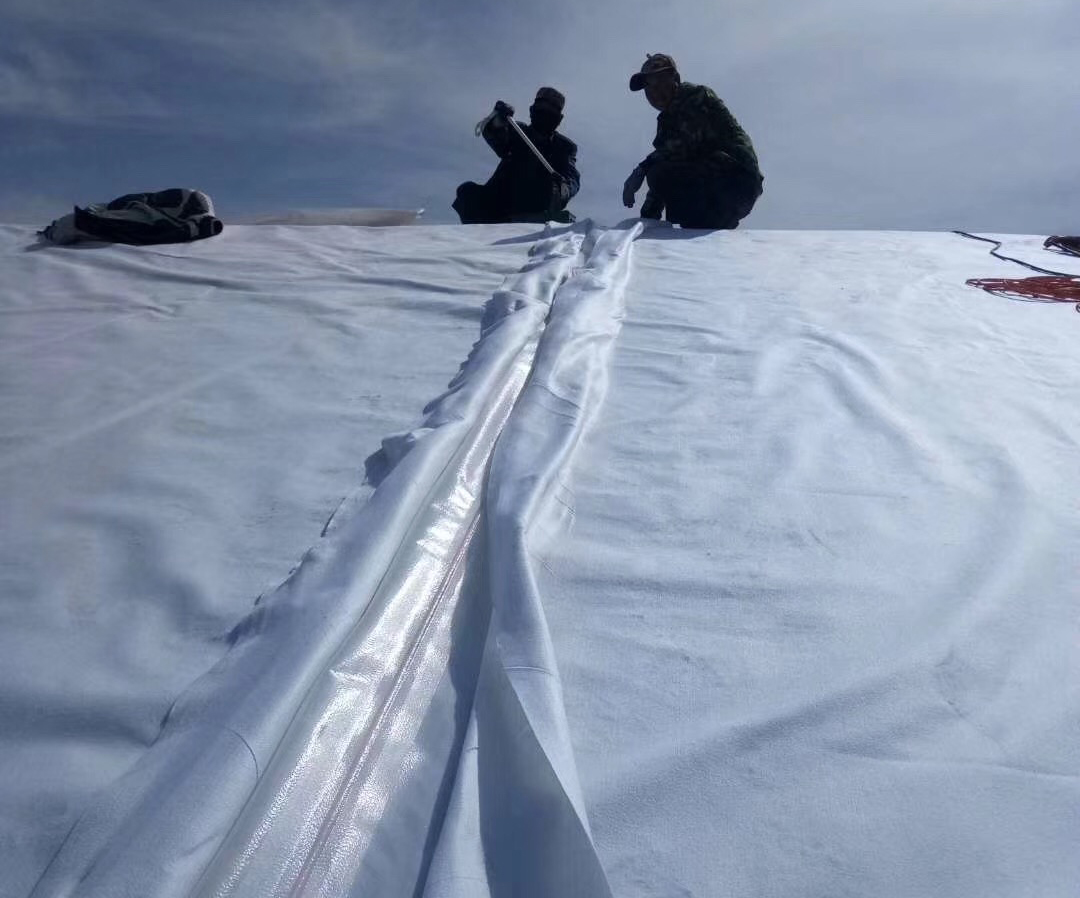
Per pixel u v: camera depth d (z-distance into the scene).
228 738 1.33
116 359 3.14
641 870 1.29
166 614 1.76
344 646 1.59
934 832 1.34
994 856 1.30
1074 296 3.94
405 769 1.46
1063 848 1.31
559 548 2.02
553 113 6.76
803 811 1.37
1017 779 1.42
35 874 1.22
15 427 2.58
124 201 5.02
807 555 2.00
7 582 1.86
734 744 1.48
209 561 1.93
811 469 2.36
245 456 2.40
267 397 2.79
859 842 1.32
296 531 2.04
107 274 4.28
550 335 3.13
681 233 5.38
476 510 2.15
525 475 2.17
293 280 4.11
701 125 5.45
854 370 3.01
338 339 3.31
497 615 1.67
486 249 4.67
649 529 2.10
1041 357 3.19
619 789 1.41
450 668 1.68
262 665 1.49
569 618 1.80
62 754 1.41
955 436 2.55
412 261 4.43
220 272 4.28
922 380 2.95
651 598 1.86
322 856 1.29
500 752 1.45
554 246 4.53
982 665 1.66
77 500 2.19
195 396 2.80
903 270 4.44
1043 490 2.26
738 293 3.97
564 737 1.41
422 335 3.34
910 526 2.10
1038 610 1.81
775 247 4.99
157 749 1.38
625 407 2.75
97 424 2.60
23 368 3.05
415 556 1.89
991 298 3.94
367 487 2.17
